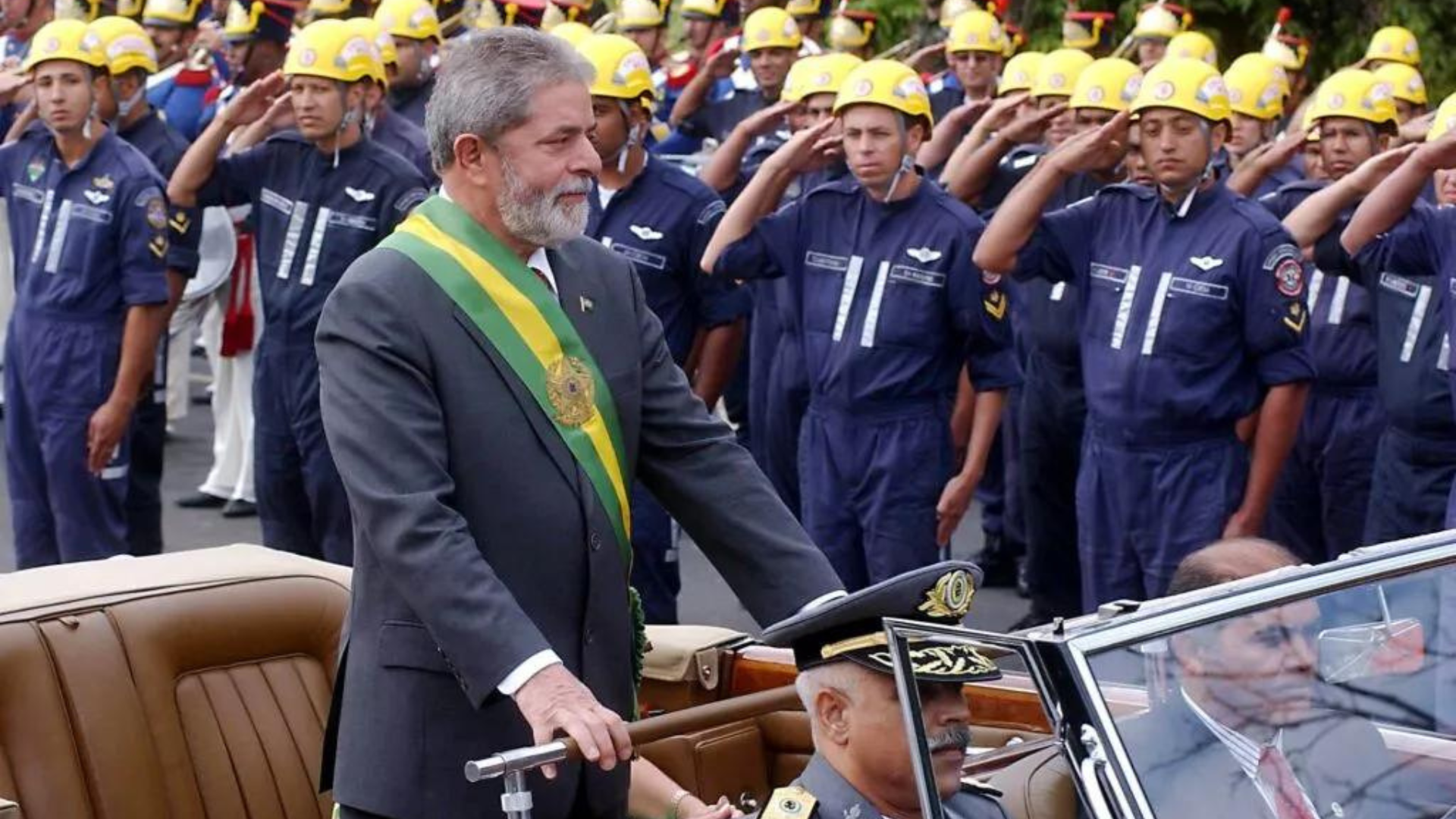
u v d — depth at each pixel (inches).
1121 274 385.7
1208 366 377.7
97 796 246.1
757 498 209.5
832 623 171.9
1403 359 397.4
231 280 597.9
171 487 642.8
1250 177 472.7
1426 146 365.4
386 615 198.7
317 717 269.6
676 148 637.9
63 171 473.4
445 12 705.0
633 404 207.2
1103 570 393.7
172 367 726.5
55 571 266.1
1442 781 168.1
